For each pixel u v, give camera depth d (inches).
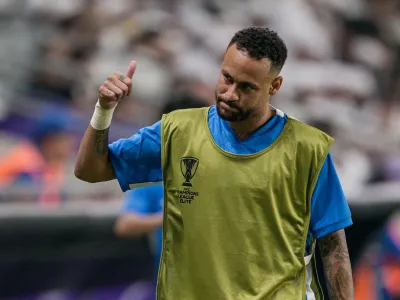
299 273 394.0
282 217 388.8
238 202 384.8
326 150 390.0
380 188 810.8
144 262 717.3
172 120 398.3
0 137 837.8
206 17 1230.9
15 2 1126.4
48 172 816.3
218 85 376.8
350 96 1235.2
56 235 687.1
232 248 385.4
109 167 401.4
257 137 388.8
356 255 748.6
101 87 379.9
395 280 800.3
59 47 1103.6
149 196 585.3
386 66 1338.6
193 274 388.8
